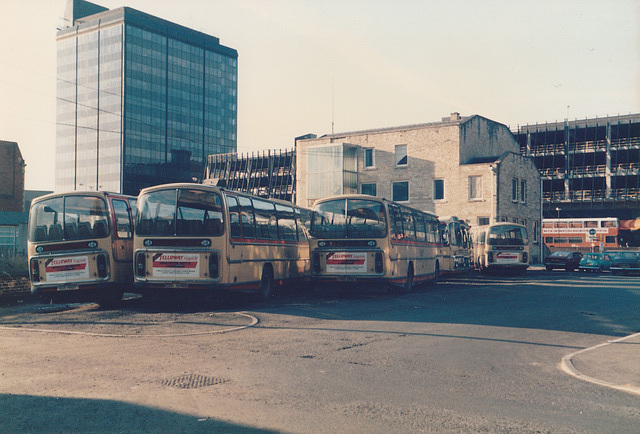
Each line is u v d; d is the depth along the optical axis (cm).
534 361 899
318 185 5003
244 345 987
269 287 1816
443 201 4491
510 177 4556
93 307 1681
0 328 1198
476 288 2386
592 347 1016
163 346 973
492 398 668
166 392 667
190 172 12238
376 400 646
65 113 12038
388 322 1312
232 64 13300
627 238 6444
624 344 1047
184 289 1499
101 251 1573
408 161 4694
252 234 1689
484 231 3503
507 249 3381
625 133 7750
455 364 859
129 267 1672
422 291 2233
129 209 1700
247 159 8406
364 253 1852
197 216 1513
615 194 7694
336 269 1875
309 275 2222
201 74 12538
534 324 1316
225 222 1512
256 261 1705
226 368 800
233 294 1714
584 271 4059
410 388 706
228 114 13175
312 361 858
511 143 5400
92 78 11631
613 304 1761
